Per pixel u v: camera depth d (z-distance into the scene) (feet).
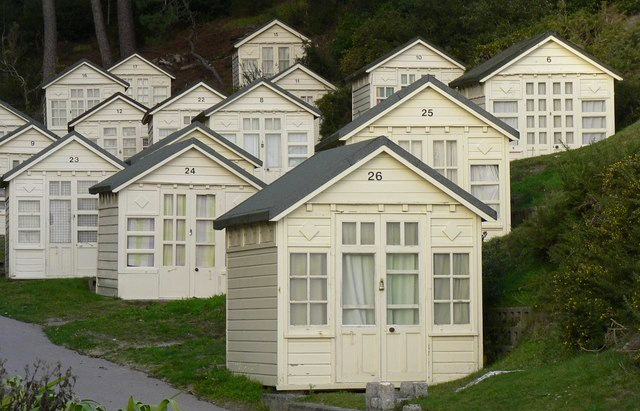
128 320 94.17
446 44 184.44
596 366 57.67
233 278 74.95
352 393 67.56
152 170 103.86
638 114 129.80
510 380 60.18
